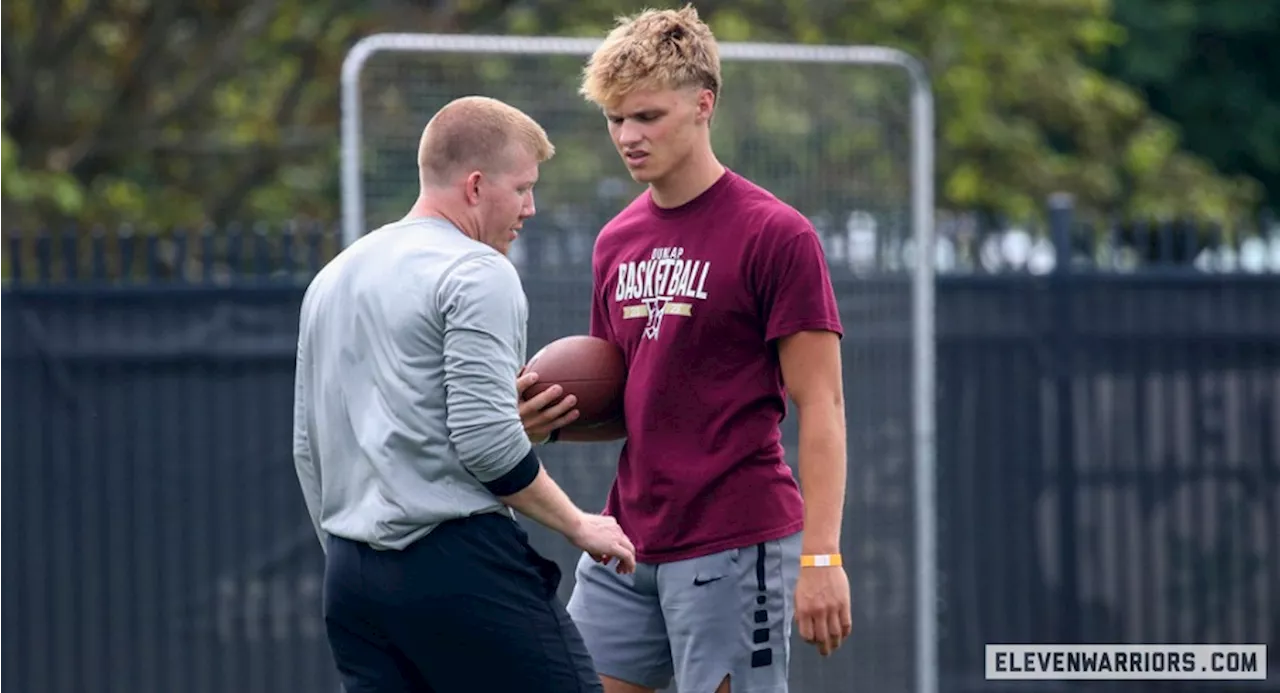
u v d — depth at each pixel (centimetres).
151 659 2603
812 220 2597
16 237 2597
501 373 1352
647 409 1516
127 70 4466
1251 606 2858
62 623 2581
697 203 1509
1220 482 2853
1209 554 2852
